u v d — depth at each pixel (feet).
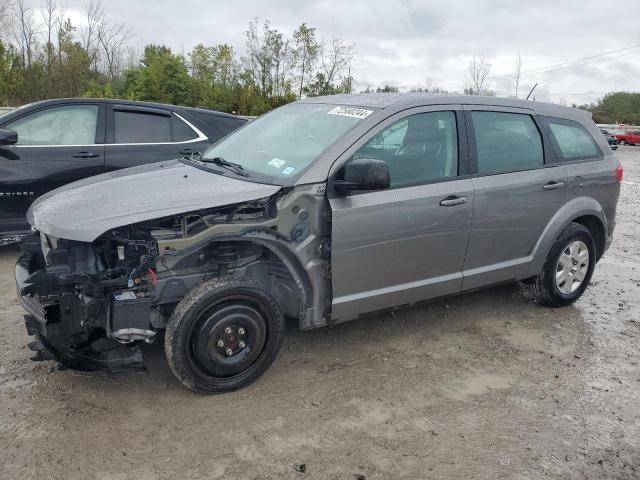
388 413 11.36
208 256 11.72
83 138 21.31
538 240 16.02
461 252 14.33
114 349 11.21
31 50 108.17
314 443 10.30
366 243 12.54
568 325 16.30
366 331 15.14
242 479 9.29
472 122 14.60
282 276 12.66
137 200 11.19
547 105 16.78
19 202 20.27
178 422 10.73
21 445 9.86
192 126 23.38
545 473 9.77
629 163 86.02
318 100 15.51
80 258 10.77
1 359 12.85
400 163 13.21
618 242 27.66
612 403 12.14
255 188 11.69
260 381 12.33
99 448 9.87
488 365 13.60
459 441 10.54
